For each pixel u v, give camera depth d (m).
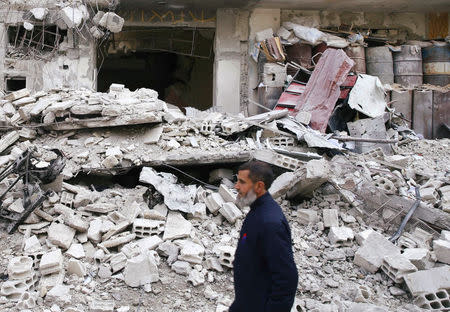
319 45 12.16
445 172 8.05
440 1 12.26
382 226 6.09
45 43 12.05
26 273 4.54
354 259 5.35
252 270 2.84
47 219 5.36
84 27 11.68
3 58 11.38
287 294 2.71
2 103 7.57
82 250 5.01
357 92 9.90
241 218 5.88
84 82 11.72
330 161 7.27
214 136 7.57
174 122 7.56
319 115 9.52
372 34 13.29
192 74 16.14
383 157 8.04
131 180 7.09
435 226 5.85
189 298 4.56
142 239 5.21
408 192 6.80
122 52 15.07
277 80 11.45
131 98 7.66
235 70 12.59
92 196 5.83
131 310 4.34
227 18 12.59
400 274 4.93
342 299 4.76
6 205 5.50
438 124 11.52
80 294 4.47
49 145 7.02
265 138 7.95
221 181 7.00
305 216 6.04
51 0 11.27
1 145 6.86
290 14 12.93
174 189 5.95
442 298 4.65
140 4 12.09
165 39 14.54
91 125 7.07
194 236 5.42
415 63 12.57
